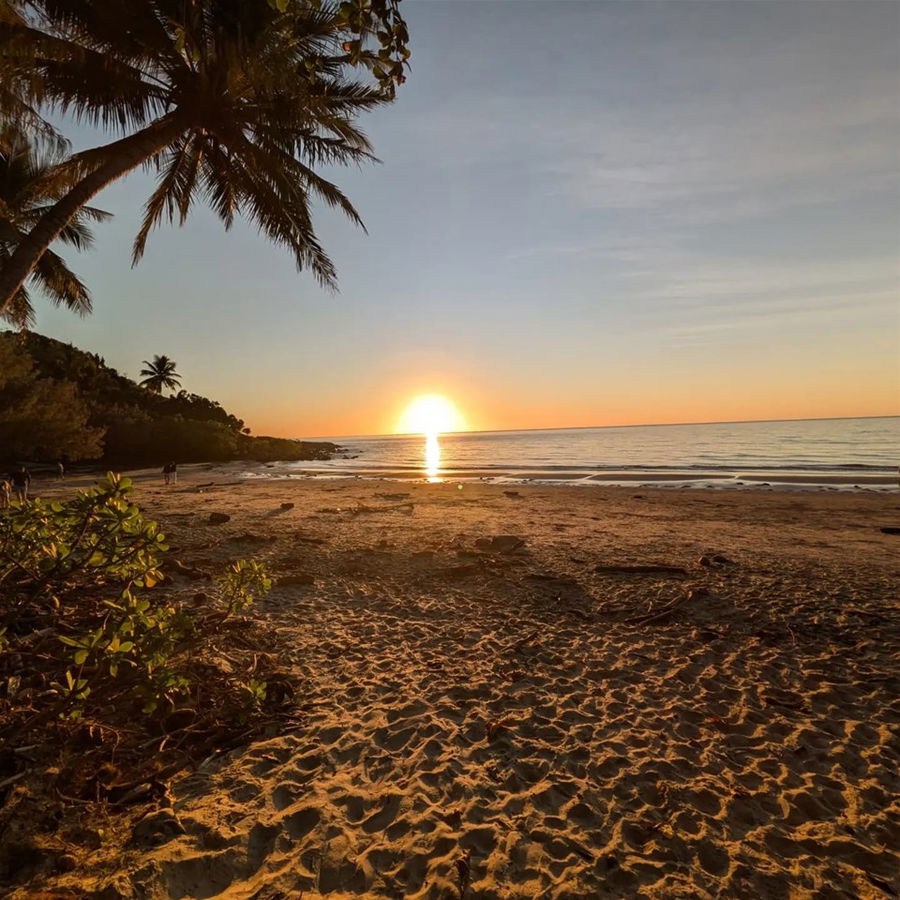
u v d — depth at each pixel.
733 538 11.61
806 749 3.74
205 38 9.35
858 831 2.94
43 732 3.28
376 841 2.84
